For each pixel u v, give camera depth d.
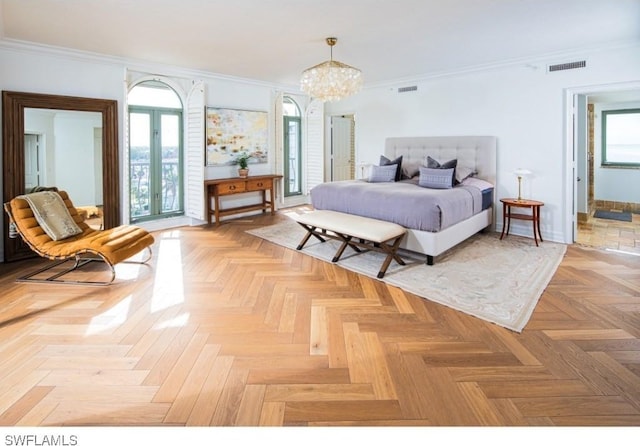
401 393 1.99
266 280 3.73
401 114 6.84
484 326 2.75
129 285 3.58
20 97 4.37
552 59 5.03
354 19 3.66
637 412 1.83
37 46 4.46
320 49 4.75
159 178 6.11
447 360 2.30
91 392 1.99
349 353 2.39
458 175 5.48
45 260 4.39
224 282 3.67
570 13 3.51
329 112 8.10
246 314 2.96
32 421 1.78
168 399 1.94
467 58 5.20
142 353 2.38
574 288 3.45
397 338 2.58
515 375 2.14
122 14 3.53
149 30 3.99
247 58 5.23
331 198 5.08
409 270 3.99
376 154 7.32
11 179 4.34
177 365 2.24
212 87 6.44
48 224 3.82
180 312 2.98
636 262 4.23
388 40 4.33
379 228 3.96
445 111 6.23
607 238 5.38
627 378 2.10
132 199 5.84
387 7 3.34
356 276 3.85
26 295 3.31
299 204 8.36
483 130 5.83
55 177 4.71
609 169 7.60
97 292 3.39
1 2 3.26
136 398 1.94
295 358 2.33
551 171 5.21
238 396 1.96
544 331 2.66
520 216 5.19
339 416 1.82
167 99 6.09
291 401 1.93
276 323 2.80
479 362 2.28
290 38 4.27
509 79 5.49
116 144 5.22
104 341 2.52
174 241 5.30
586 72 4.80
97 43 4.47
